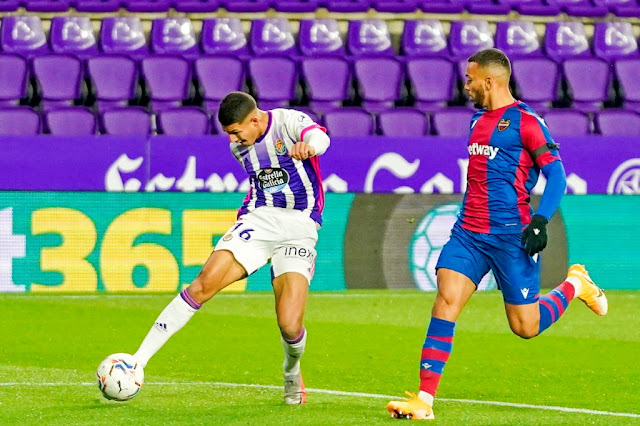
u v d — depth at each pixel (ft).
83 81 133.18
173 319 53.26
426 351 51.83
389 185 103.24
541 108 132.67
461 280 52.49
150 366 67.67
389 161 103.04
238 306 94.99
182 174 101.60
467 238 53.01
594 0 153.48
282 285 54.13
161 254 101.76
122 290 101.76
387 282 104.01
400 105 135.95
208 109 130.00
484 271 53.31
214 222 102.12
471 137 53.11
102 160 100.99
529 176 52.49
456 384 62.69
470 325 86.12
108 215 101.35
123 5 144.77
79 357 70.74
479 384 62.69
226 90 131.23
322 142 52.54
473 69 52.60
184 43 141.08
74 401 55.47
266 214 54.90
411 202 103.76
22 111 119.75
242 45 141.90
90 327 83.30
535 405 56.29
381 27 143.64
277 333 81.30
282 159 54.49
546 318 57.26
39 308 92.89
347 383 62.75
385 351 74.13
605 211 104.83
